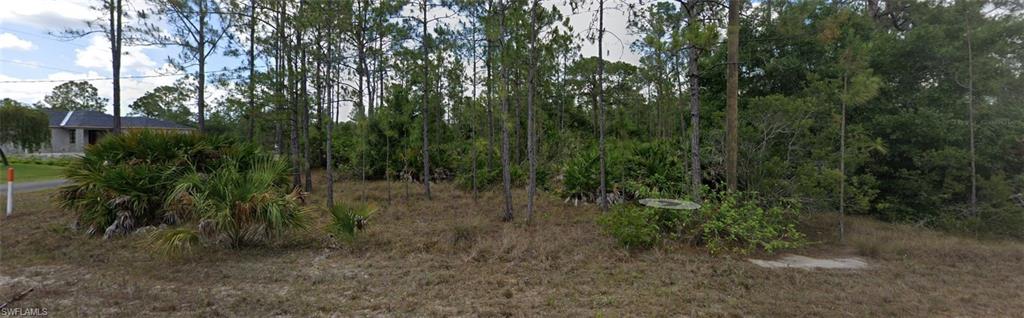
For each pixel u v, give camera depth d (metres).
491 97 10.08
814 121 7.40
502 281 4.46
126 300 3.86
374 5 8.96
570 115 20.89
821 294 4.21
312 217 6.60
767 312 3.73
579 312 3.66
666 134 14.46
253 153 8.26
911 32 9.14
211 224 5.47
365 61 10.66
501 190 11.29
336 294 4.08
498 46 7.81
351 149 12.21
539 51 7.72
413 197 10.44
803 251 6.20
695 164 6.67
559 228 7.03
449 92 14.00
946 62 8.80
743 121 7.98
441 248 5.72
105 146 7.27
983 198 8.15
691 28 5.96
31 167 18.81
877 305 3.94
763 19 8.97
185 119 16.11
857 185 7.89
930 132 8.34
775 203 7.04
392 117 13.62
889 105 9.05
